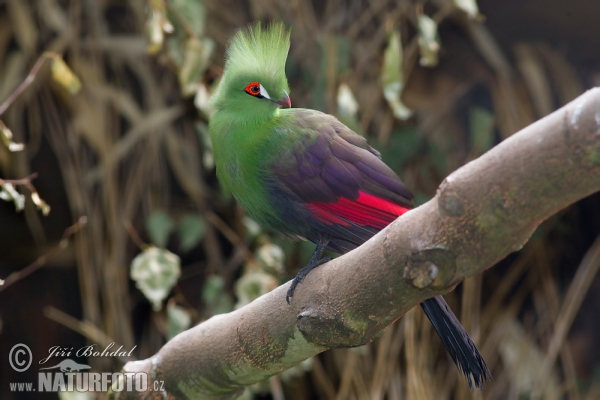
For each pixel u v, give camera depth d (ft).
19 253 33.76
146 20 32.14
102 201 32.94
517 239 12.82
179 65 28.76
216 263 33.50
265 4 33.55
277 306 16.39
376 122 34.17
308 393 34.27
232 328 17.25
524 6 33.86
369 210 19.30
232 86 20.36
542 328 35.70
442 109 35.76
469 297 34.65
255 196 20.40
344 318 15.34
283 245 31.83
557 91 36.63
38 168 32.96
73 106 32.86
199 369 18.10
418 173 34.78
